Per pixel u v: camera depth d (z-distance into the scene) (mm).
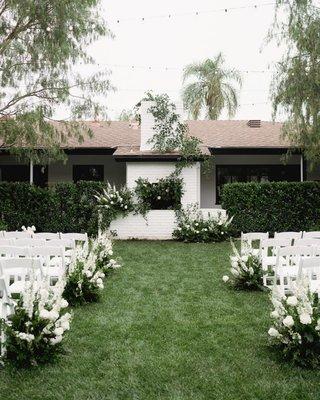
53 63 13531
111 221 15664
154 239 15594
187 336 5434
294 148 15344
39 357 4559
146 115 16719
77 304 6789
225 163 19484
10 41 13516
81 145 18047
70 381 4203
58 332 4488
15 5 13227
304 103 12695
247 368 4461
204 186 19562
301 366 4488
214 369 4453
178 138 16047
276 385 4074
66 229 15430
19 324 4496
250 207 15602
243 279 7832
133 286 8195
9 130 13617
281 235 8766
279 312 4676
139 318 6180
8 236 9117
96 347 5078
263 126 21344
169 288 8016
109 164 19594
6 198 15492
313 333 4453
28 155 14414
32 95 14023
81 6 13594
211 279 8773
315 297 4926
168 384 4121
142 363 4602
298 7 12250
